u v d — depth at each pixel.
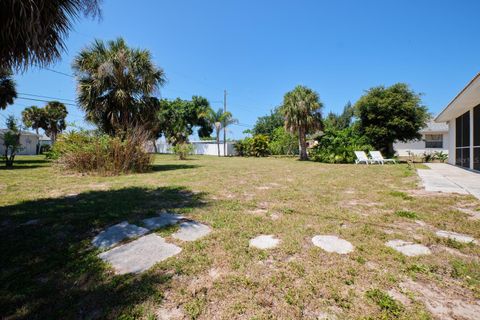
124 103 10.64
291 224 3.48
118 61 10.32
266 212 4.12
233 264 2.38
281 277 2.17
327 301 1.86
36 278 2.20
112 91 10.84
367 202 4.83
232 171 10.66
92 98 10.41
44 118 33.69
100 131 10.75
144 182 7.45
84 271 2.29
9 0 2.54
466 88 8.13
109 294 1.95
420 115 18.12
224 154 30.11
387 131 18.23
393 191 5.93
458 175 9.02
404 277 2.17
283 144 29.23
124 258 2.53
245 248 2.73
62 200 4.95
